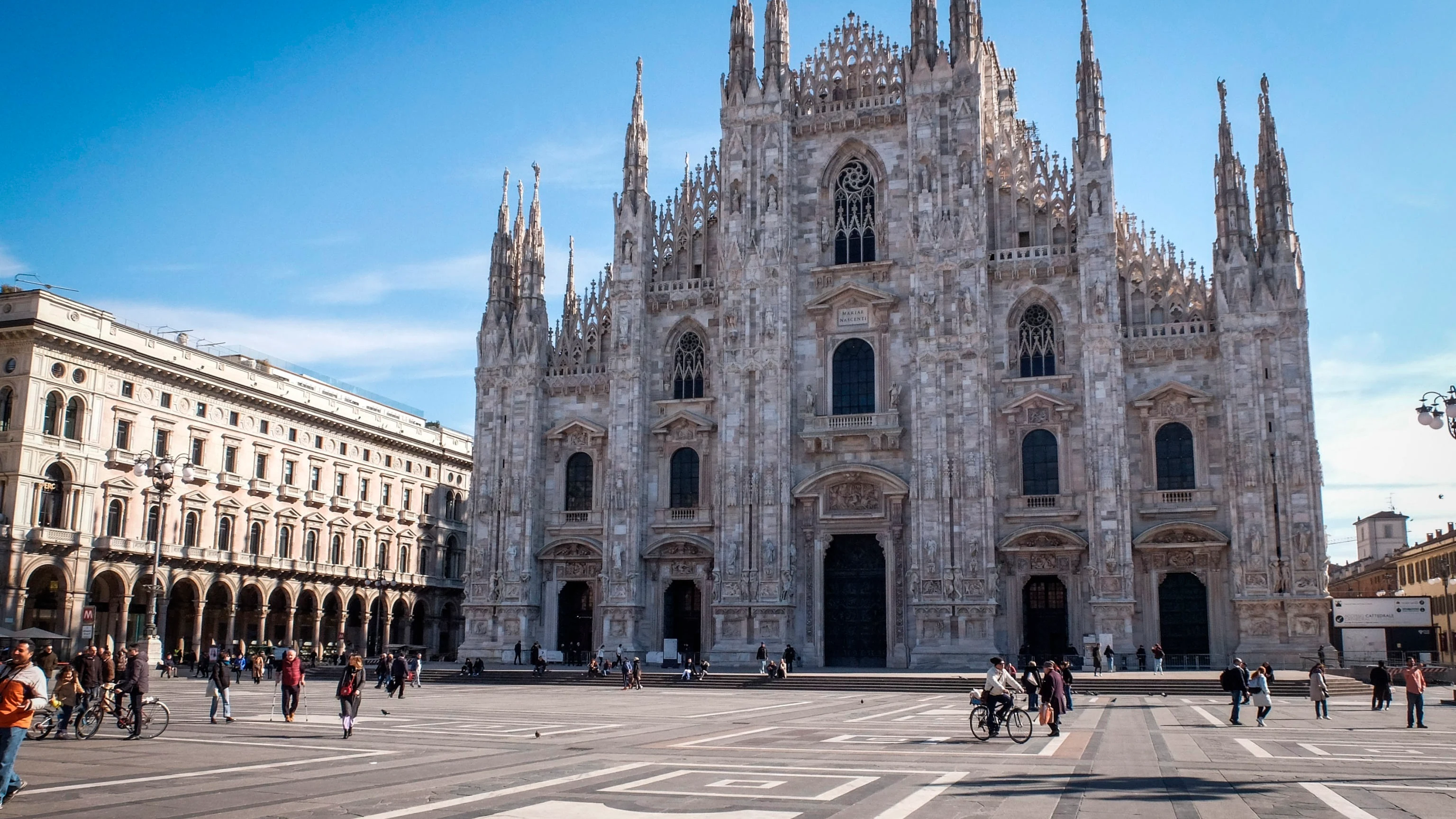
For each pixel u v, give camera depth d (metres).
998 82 89.19
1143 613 69.06
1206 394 69.56
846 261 79.44
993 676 32.41
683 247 83.12
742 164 80.50
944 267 74.50
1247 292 69.44
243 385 94.06
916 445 73.38
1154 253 73.00
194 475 86.38
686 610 79.31
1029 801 20.62
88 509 80.31
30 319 76.56
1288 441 67.75
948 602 70.88
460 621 125.81
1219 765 26.22
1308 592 66.06
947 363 73.62
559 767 25.19
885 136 79.31
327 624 106.75
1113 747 30.34
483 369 84.31
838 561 76.62
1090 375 70.75
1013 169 76.31
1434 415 35.22
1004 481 72.69
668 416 80.56
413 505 117.81
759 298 78.12
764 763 26.25
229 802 19.83
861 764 26.05
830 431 75.88
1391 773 24.94
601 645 78.06
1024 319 74.62
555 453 83.00
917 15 78.25
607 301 84.25
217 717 39.00
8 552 74.94
